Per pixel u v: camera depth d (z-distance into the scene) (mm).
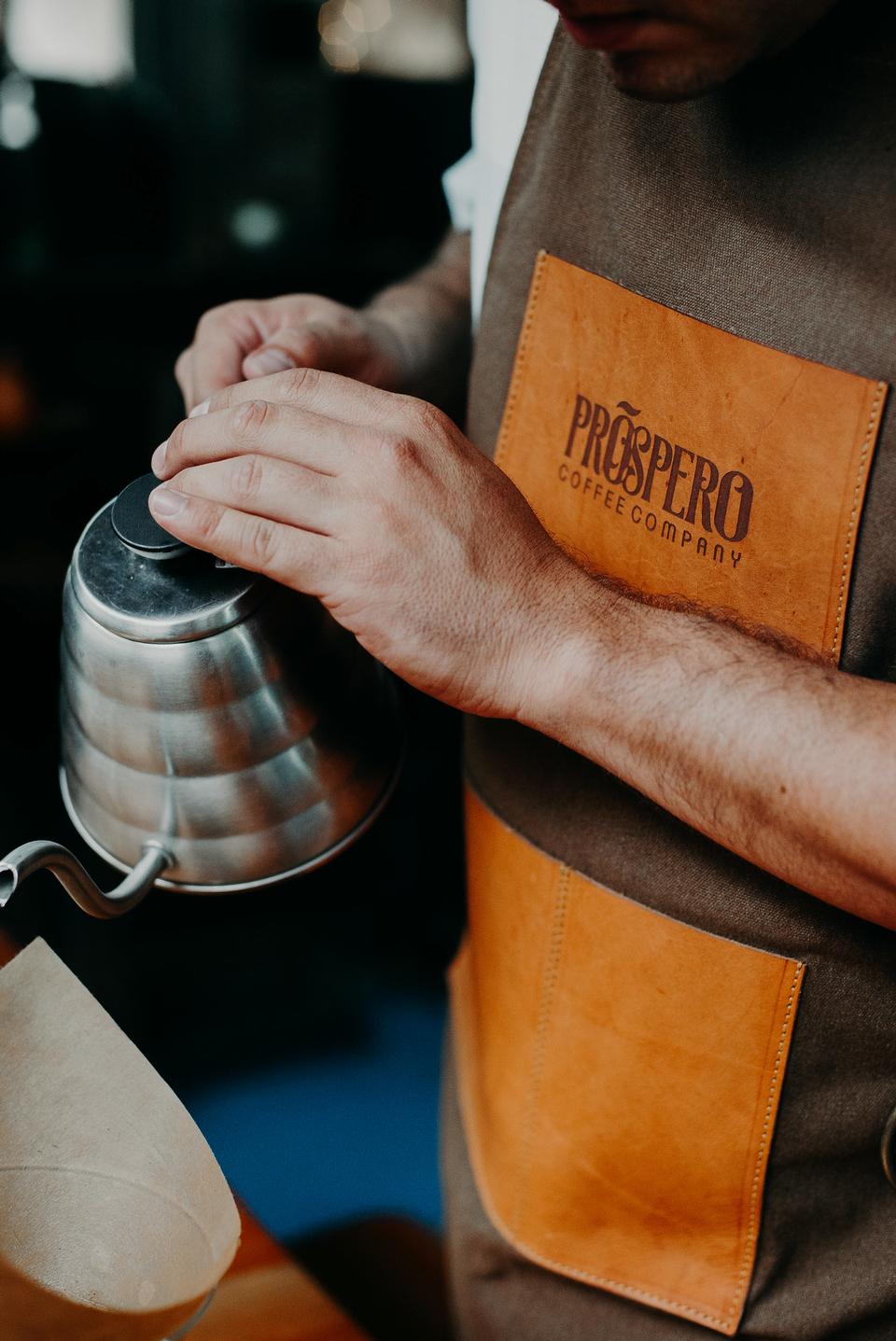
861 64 651
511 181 877
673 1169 855
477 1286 1032
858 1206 832
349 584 640
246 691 676
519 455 874
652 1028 828
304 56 2598
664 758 650
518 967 911
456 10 2572
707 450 746
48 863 573
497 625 651
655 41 580
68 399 2395
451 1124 1125
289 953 2242
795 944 763
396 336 1016
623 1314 930
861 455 683
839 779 604
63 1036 555
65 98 2143
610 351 793
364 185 2631
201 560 677
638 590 800
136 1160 564
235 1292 847
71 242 2258
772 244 701
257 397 675
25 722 2408
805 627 730
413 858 2396
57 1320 548
